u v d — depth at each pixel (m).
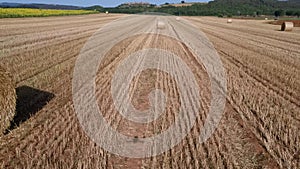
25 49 17.20
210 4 161.88
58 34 25.25
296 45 24.78
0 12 46.97
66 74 12.46
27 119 7.92
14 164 5.95
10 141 6.85
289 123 8.38
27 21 38.81
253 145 7.16
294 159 6.55
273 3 180.62
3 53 15.71
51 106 8.97
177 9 143.12
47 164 5.87
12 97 7.42
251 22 64.81
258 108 9.41
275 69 14.98
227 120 8.56
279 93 11.26
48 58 15.20
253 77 13.48
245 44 24.41
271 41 27.17
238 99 10.39
